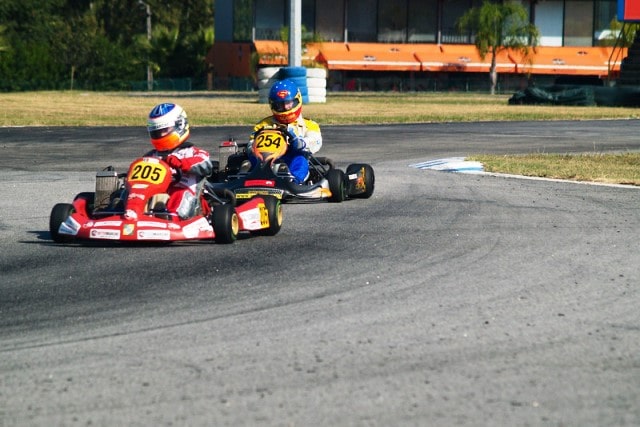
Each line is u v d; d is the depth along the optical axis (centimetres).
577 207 4003
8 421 1531
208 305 2277
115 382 1712
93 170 5494
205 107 12756
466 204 4134
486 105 14262
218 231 3086
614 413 1560
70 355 1878
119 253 2973
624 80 15350
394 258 2886
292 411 1562
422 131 8875
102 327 2086
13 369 1794
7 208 3991
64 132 8444
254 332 2033
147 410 1572
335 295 2380
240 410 1567
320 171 4406
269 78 13975
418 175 5331
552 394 1647
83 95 18050
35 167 5650
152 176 3095
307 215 3850
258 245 3125
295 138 4238
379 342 1953
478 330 2050
